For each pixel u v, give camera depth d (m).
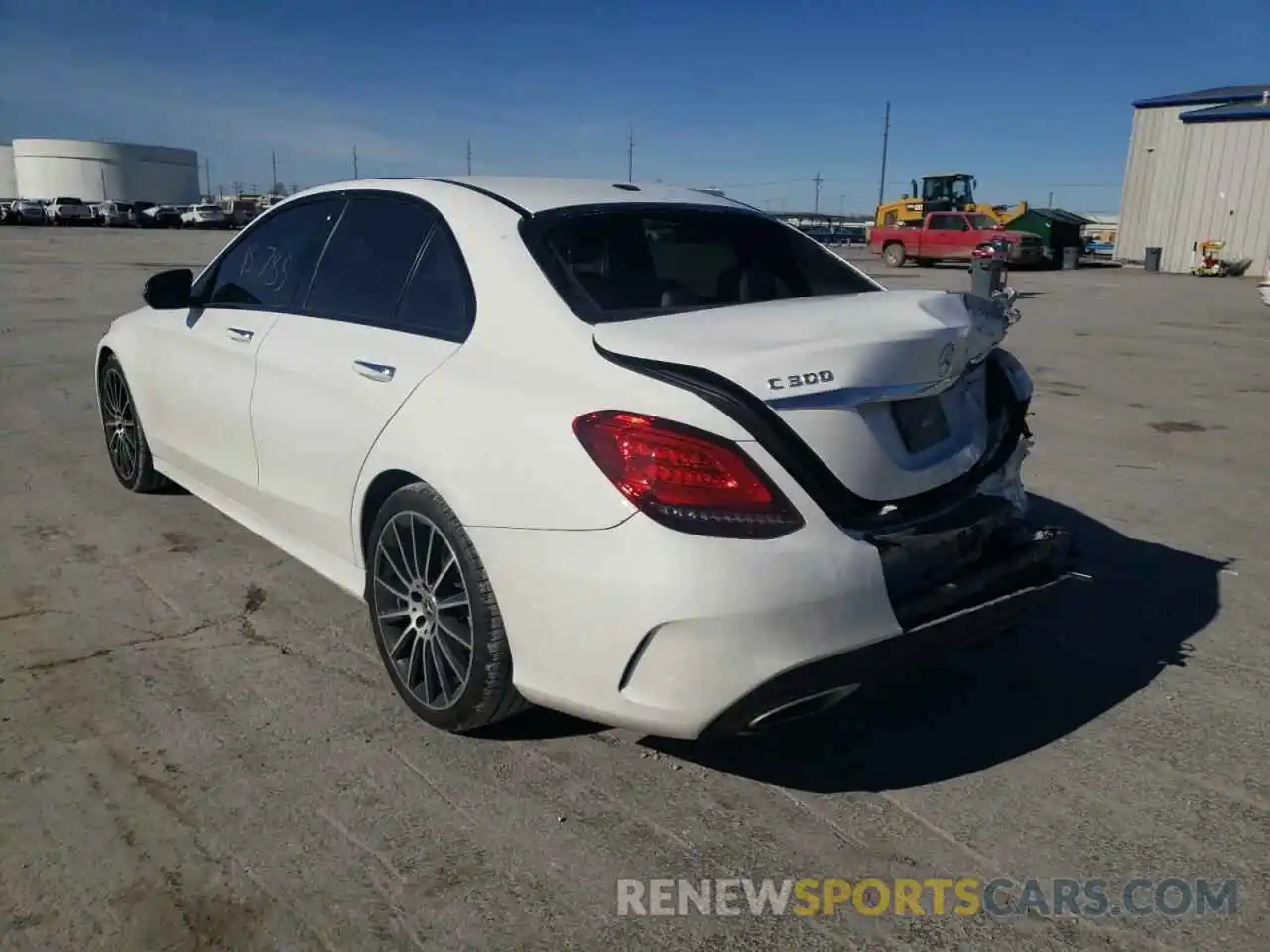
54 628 3.82
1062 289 22.55
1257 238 28.94
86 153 95.94
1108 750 3.16
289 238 4.12
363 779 2.91
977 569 2.87
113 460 5.56
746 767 3.04
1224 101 30.69
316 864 2.55
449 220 3.36
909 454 2.81
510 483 2.70
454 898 2.45
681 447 2.47
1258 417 8.18
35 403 7.69
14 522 4.97
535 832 2.70
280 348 3.79
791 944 2.34
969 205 36.72
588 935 2.34
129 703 3.29
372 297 3.54
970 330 2.97
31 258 24.69
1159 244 32.06
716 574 2.43
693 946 2.32
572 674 2.65
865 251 44.84
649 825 2.74
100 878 2.48
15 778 2.86
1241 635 3.98
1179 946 2.35
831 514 2.59
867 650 2.58
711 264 3.40
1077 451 6.96
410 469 3.00
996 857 2.65
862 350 2.64
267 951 2.27
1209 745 3.19
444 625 3.01
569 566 2.58
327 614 4.01
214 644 3.73
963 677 3.62
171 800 2.79
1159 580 4.54
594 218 3.32
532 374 2.82
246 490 4.09
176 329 4.62
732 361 2.53
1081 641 3.92
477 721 3.01
